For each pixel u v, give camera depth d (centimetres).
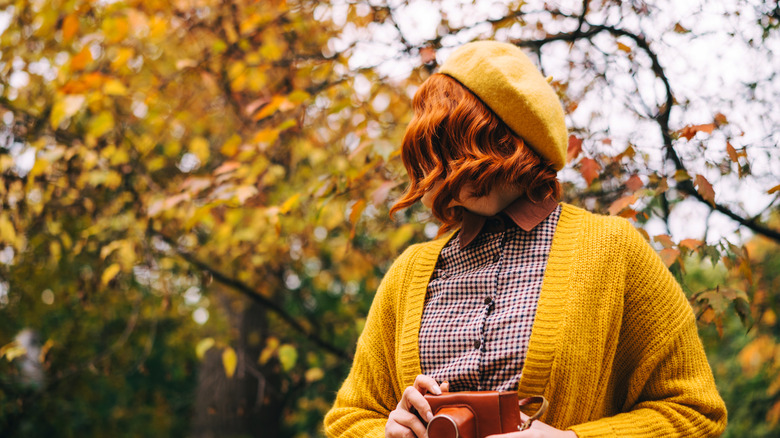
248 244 460
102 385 778
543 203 115
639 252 112
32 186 347
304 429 968
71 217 438
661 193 207
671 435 101
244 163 335
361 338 136
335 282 720
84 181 371
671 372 107
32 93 389
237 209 370
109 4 319
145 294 553
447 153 112
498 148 111
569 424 102
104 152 352
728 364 700
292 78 338
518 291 109
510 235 114
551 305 105
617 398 115
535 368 102
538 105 110
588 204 225
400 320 124
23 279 510
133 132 400
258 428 725
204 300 618
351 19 296
